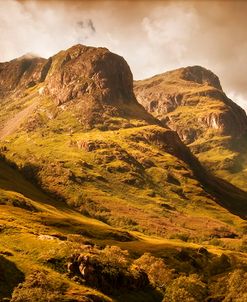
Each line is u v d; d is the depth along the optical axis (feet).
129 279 449.06
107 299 400.47
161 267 517.14
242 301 437.99
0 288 369.09
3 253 444.55
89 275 422.82
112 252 515.09
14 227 561.02
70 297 366.02
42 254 453.99
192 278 484.33
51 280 392.06
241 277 474.49
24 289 357.61
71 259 437.99
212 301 458.91
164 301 443.73
